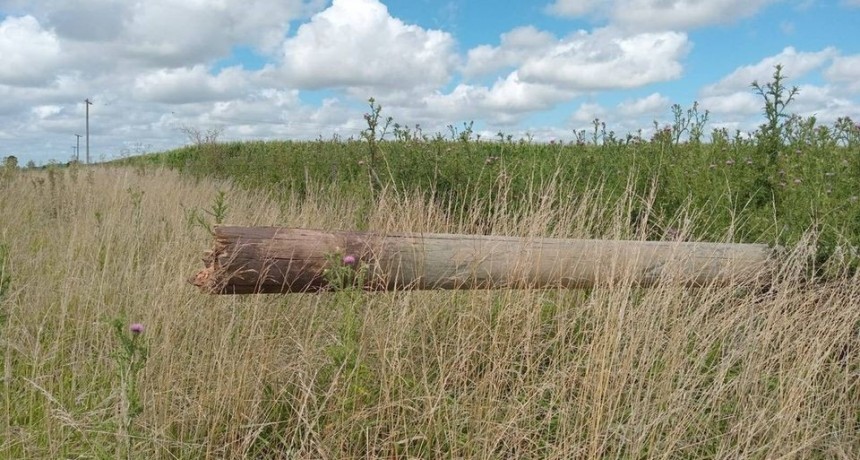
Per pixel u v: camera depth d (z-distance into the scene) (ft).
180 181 36.06
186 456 8.66
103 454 7.75
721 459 8.58
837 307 10.77
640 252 11.75
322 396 9.53
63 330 11.71
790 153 17.93
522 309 11.14
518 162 22.38
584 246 11.62
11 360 10.82
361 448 8.87
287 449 8.84
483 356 10.44
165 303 11.36
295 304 11.91
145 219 18.78
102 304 12.17
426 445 8.91
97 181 31.30
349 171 30.32
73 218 19.58
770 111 17.65
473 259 10.76
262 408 9.58
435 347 10.33
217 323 11.16
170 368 9.68
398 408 9.18
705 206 16.21
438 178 22.17
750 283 12.16
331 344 10.09
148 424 9.09
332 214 18.97
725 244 12.66
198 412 9.14
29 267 15.33
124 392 7.65
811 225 12.61
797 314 10.38
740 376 9.80
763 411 8.60
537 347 10.89
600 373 8.89
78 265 14.16
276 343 10.77
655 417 8.86
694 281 11.89
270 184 34.14
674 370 9.39
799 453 8.61
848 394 10.15
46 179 30.55
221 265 9.31
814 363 9.35
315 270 9.73
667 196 18.04
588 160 22.45
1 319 10.07
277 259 9.49
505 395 9.98
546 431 9.39
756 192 15.97
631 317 9.97
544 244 11.47
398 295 11.25
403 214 14.78
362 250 10.04
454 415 8.92
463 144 24.79
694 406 9.36
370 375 9.66
